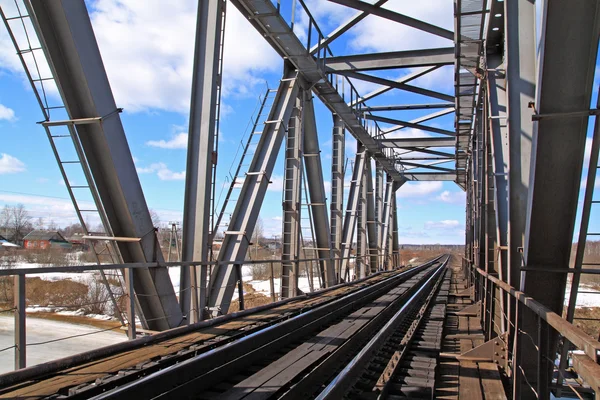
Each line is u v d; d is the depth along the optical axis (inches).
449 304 587.5
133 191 270.7
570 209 175.3
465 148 941.2
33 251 1090.7
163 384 162.2
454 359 281.9
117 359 201.6
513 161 236.2
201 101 353.7
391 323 276.5
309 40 521.7
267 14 424.2
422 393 201.3
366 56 644.1
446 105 888.9
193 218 344.2
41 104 240.2
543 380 172.1
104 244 272.4
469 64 434.3
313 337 286.5
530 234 183.5
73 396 151.2
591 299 609.3
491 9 323.9
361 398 181.6
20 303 169.0
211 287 391.9
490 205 388.5
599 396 85.4
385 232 1419.8
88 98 242.5
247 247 436.1
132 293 237.0
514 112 239.5
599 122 158.9
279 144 502.0
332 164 798.5
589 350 95.7
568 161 168.7
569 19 149.9
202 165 346.0
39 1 225.8
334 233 776.3
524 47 242.7
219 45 360.5
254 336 237.0
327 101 686.5
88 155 252.4
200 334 266.1
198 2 360.5
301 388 179.6
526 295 185.6
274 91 521.0
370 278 907.4
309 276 585.0
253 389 178.7
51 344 464.4
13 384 161.5
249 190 459.5
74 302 647.8
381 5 530.6
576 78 157.4
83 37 239.8
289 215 557.9
